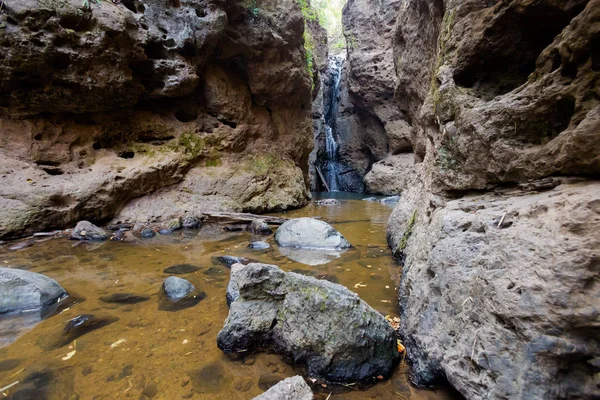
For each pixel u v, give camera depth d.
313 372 1.89
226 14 7.41
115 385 1.77
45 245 4.81
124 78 6.08
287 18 9.11
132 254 4.43
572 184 1.59
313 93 14.87
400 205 4.84
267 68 8.98
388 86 17.16
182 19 6.91
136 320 2.52
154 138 7.41
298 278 2.21
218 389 1.75
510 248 1.52
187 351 2.11
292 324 2.07
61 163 5.99
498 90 2.63
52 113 6.03
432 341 1.77
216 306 2.78
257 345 2.17
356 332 1.88
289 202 9.37
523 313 1.29
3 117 5.58
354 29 18.97
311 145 12.04
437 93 3.04
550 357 1.19
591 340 1.15
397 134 17.14
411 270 2.53
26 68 5.16
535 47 2.44
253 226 6.20
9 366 1.92
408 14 6.59
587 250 1.20
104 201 6.00
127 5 6.48
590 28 1.54
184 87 7.16
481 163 2.25
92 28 5.53
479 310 1.52
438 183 2.81
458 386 1.48
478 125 2.22
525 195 1.86
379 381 1.83
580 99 1.62
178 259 4.20
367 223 7.14
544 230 1.41
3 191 5.11
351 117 21.64
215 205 7.32
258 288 2.29
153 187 6.87
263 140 9.57
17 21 4.91
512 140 2.03
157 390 1.73
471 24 2.72
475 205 2.11
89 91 5.85
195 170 7.70
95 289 3.14
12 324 2.42
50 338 2.23
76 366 1.93
